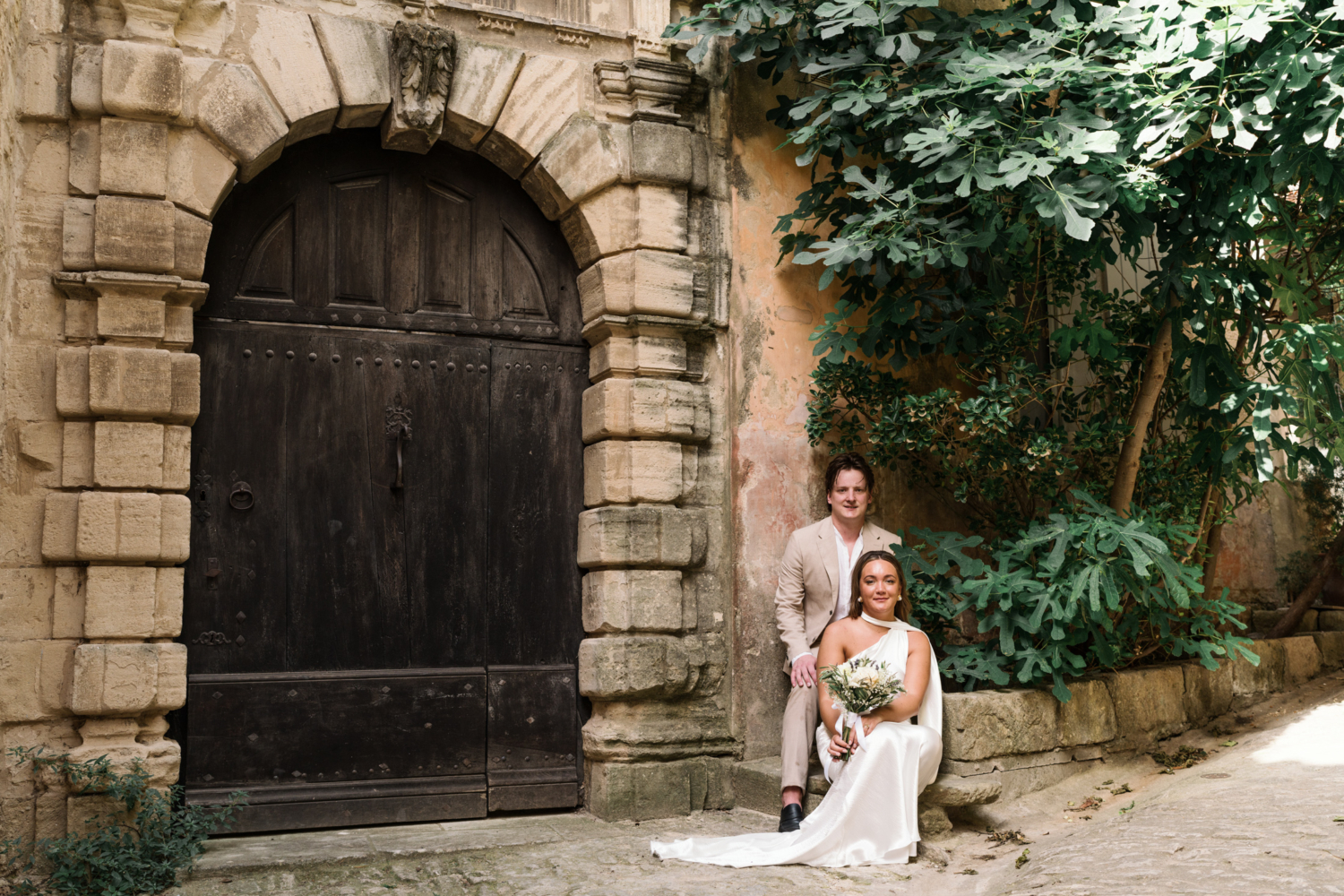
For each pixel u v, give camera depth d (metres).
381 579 5.14
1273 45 4.54
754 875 4.05
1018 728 4.77
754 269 5.84
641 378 5.48
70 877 3.93
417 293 5.33
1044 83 4.66
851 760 4.34
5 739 4.23
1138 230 5.10
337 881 4.15
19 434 4.35
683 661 5.38
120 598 4.38
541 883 4.02
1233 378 5.37
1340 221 5.99
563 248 5.68
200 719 4.72
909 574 5.23
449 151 5.45
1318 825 3.50
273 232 5.07
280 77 4.84
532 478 5.51
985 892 3.69
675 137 5.57
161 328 4.52
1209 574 6.36
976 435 5.43
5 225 4.26
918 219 5.13
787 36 5.66
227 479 4.88
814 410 5.72
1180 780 4.77
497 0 5.42
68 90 4.50
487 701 5.27
